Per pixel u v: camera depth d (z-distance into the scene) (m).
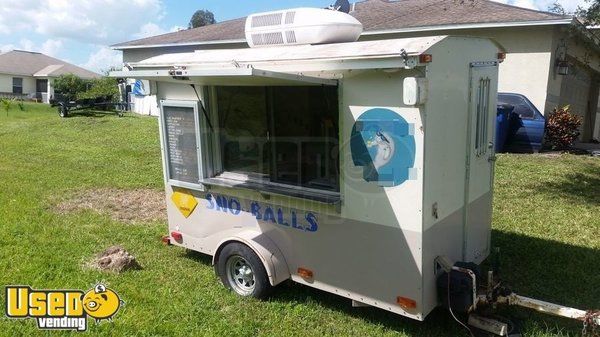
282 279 4.02
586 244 5.48
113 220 6.47
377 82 3.27
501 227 6.03
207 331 3.65
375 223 3.45
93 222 6.32
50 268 4.67
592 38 11.66
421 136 3.14
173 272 4.74
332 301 4.13
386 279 3.48
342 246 3.66
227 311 3.98
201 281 4.54
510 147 11.13
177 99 4.45
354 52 3.34
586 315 3.30
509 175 8.62
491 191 4.45
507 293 3.66
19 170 9.54
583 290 4.38
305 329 3.74
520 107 11.02
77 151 11.84
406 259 3.35
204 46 17.17
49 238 5.58
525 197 7.34
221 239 4.45
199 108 4.24
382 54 3.11
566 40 11.79
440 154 3.38
